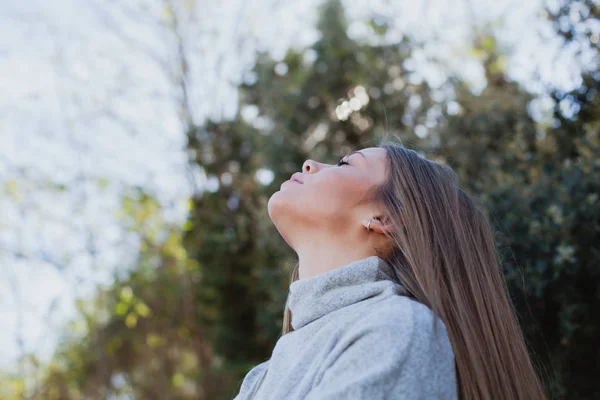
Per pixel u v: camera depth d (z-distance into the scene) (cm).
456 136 398
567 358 266
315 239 142
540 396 136
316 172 151
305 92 666
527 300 265
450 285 133
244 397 145
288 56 715
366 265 132
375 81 609
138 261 793
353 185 142
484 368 127
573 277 260
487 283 141
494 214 275
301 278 143
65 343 832
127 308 781
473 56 555
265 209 555
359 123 632
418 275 133
